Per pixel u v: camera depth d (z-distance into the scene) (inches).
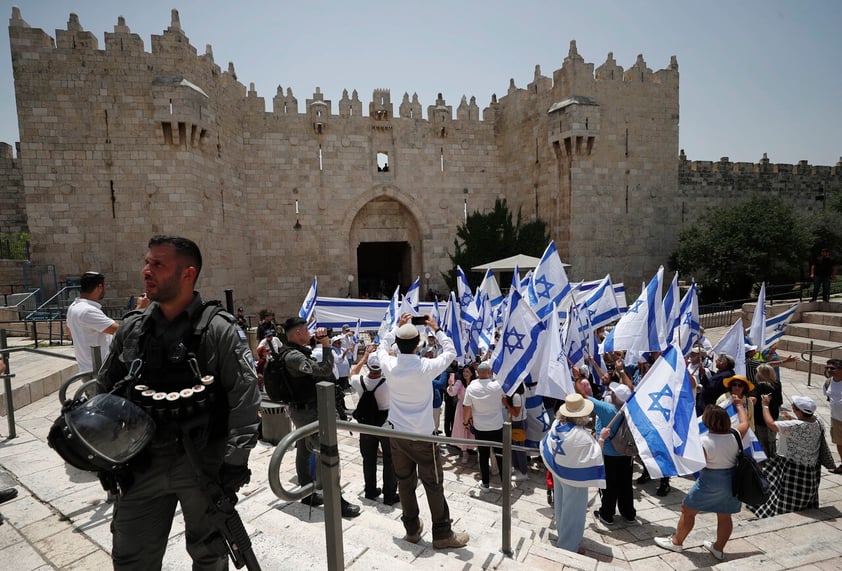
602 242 1112.2
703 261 1055.0
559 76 1118.4
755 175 1373.0
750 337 438.9
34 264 824.3
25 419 289.4
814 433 268.4
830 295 909.2
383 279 1652.3
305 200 1175.0
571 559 198.2
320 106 1157.7
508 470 194.1
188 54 903.1
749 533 242.7
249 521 178.1
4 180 1047.6
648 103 1139.9
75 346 217.0
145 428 89.4
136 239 870.4
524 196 1237.1
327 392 104.0
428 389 191.9
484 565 174.9
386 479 242.5
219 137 1007.0
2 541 152.2
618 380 396.5
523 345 306.0
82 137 847.1
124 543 96.6
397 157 1230.9
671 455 230.1
